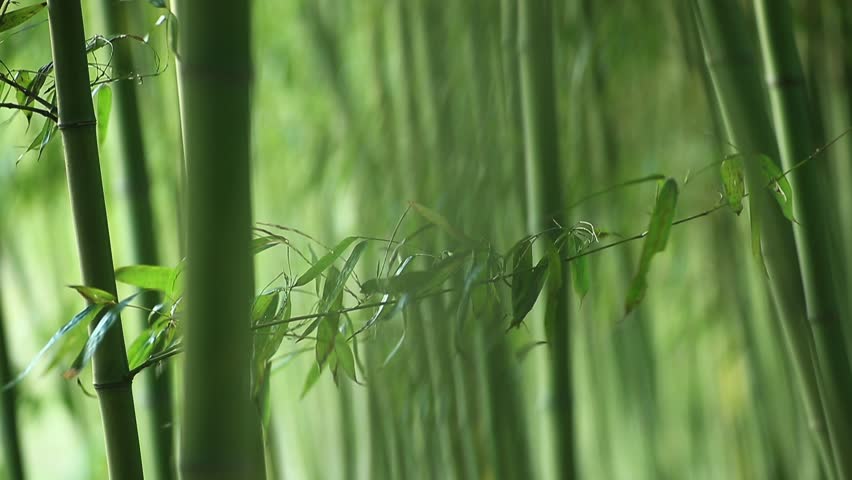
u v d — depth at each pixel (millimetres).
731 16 2287
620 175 3561
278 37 3828
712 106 2562
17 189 3457
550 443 2564
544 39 2496
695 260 3902
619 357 3904
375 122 3311
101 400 2029
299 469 3840
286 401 3826
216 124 1866
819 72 3080
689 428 4227
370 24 3502
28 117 2139
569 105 3240
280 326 2064
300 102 3766
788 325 2295
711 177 3498
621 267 3740
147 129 3346
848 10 2984
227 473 1870
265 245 2086
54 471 4570
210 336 1868
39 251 3986
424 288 2049
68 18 2012
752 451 3848
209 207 1867
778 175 2113
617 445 4148
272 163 3848
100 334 1993
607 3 3240
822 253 2287
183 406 1878
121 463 2027
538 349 2713
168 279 2137
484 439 2973
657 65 3393
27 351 3930
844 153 3105
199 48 1868
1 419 2818
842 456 2285
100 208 2029
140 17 2809
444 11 3092
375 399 3074
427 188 3043
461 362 2936
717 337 4051
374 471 3102
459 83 3045
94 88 2197
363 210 3260
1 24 2119
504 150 2959
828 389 2291
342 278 2045
